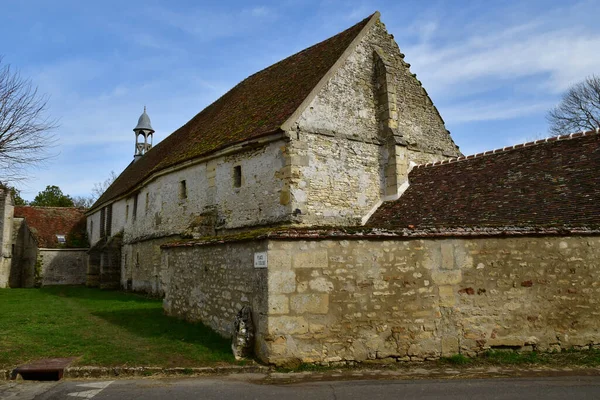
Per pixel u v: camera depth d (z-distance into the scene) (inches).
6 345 355.3
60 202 2241.6
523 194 442.6
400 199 561.6
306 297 305.3
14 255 1366.9
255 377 282.7
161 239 770.8
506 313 326.0
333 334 305.7
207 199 636.7
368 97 597.0
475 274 326.3
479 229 331.3
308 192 517.3
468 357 315.9
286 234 306.0
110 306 643.5
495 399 231.3
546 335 327.6
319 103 543.8
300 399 236.7
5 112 719.1
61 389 263.1
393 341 310.7
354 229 321.4
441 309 319.3
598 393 238.5
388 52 634.8
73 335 402.6
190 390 257.0
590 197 390.9
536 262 334.0
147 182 835.4
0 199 1208.2
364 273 314.0
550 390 245.3
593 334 332.5
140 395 248.7
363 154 574.2
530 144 512.7
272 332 299.1
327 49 644.1
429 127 655.8
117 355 328.2
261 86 724.7
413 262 320.5
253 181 557.9
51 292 958.4
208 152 616.7
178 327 432.8
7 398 246.4
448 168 568.7
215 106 882.8
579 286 335.9
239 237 351.6
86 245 1401.3
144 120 1524.4
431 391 246.7
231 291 366.0
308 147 525.0
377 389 252.4
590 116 1150.3
